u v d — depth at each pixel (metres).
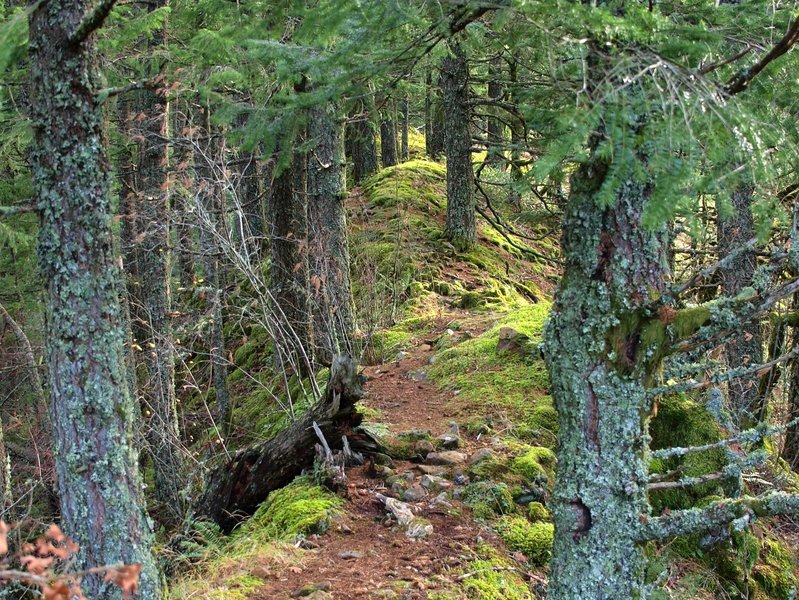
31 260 9.09
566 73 2.90
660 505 5.47
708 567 5.12
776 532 5.86
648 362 3.09
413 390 8.02
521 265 15.55
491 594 4.09
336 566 4.33
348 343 9.70
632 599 3.15
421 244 14.73
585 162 2.92
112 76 6.80
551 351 3.24
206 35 4.15
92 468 3.34
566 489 3.21
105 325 3.37
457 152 14.53
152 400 8.84
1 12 5.11
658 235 3.11
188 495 7.40
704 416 5.80
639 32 2.56
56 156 3.24
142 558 3.48
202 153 8.00
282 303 9.75
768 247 6.99
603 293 3.07
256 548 4.57
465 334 9.49
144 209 8.52
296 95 3.88
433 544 4.62
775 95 3.31
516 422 6.59
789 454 7.84
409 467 5.72
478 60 9.19
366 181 20.11
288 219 9.61
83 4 3.22
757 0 3.24
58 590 1.66
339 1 3.33
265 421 9.66
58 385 3.34
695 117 2.38
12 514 6.45
